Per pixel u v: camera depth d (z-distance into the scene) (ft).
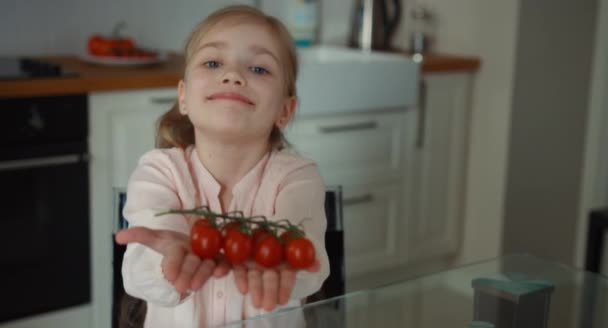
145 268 2.94
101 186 7.07
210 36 3.31
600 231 7.48
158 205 3.39
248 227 2.69
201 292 3.43
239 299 3.43
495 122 9.09
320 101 8.00
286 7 9.87
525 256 4.07
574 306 3.44
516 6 8.58
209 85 3.22
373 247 8.93
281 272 2.51
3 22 8.09
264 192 3.55
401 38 10.43
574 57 9.30
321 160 8.26
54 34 8.41
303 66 7.79
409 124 8.90
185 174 3.52
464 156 9.52
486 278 3.70
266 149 3.65
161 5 9.03
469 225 9.68
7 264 6.75
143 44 9.00
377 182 8.78
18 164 6.51
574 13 9.12
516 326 3.23
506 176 9.05
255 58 3.28
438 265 9.82
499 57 8.91
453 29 9.57
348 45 10.55
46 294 7.03
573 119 9.54
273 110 3.31
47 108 6.61
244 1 9.54
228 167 3.51
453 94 9.20
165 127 3.77
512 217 9.27
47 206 6.82
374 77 8.33
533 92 9.02
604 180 9.60
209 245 2.56
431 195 9.34
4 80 6.35
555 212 9.74
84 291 7.23
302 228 3.11
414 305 3.39
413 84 8.68
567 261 10.02
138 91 7.07
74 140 6.84
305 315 3.17
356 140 8.47
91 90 6.75
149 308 3.48
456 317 3.27
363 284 9.02
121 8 8.77
